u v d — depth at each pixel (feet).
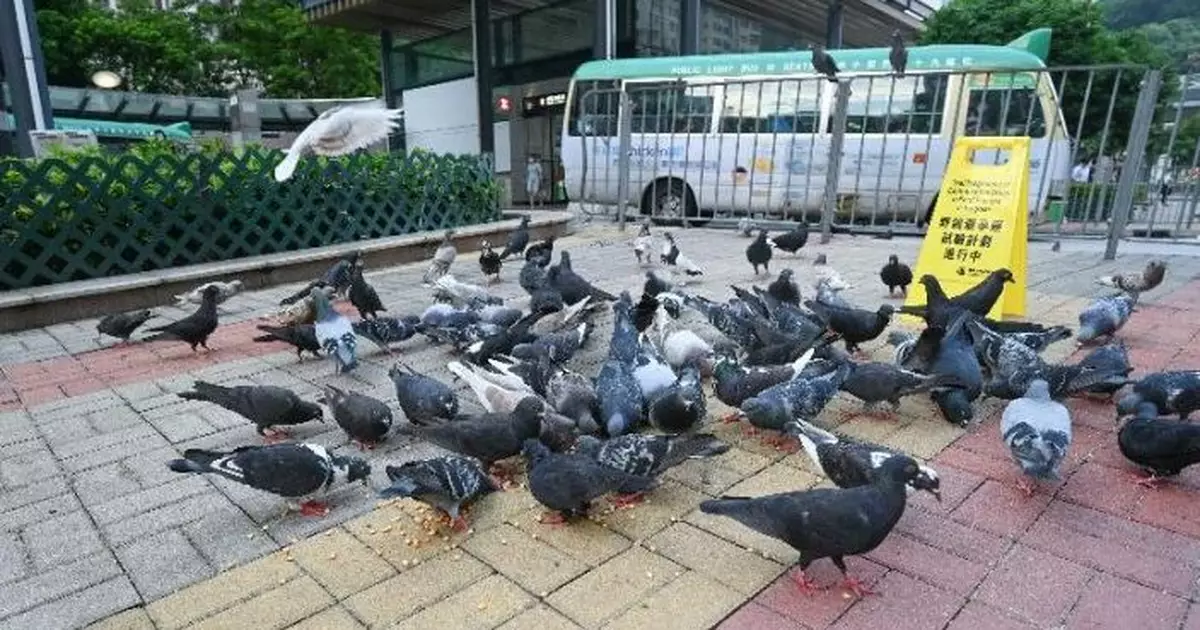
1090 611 9.52
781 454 14.35
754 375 15.52
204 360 22.07
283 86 114.62
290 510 12.64
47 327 27.55
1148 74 30.60
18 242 29.32
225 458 12.14
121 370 21.34
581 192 52.95
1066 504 12.05
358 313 27.81
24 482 14.06
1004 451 14.02
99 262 31.65
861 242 40.19
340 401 15.26
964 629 9.26
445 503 11.68
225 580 10.69
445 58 87.20
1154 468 12.54
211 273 32.07
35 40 53.62
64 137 49.96
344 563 11.04
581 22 73.77
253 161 36.50
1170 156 44.98
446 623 9.62
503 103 82.89
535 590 10.27
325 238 39.09
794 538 9.80
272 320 27.27
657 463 12.32
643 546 11.30
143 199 32.50
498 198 48.80
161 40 106.11
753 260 31.40
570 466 11.79
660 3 71.77
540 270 27.68
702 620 9.55
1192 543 10.87
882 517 9.68
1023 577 10.24
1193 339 20.17
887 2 89.86
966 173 23.11
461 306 24.43
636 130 53.11
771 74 48.83
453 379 19.57
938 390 15.48
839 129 38.75
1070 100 69.77
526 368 17.29
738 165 50.21
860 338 19.77
